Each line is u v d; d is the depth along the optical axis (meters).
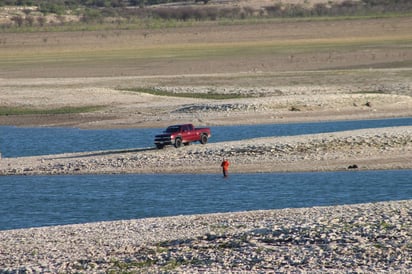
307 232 70.88
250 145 135.62
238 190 107.81
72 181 120.56
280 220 78.44
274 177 115.94
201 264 65.75
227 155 132.12
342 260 63.19
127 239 76.00
